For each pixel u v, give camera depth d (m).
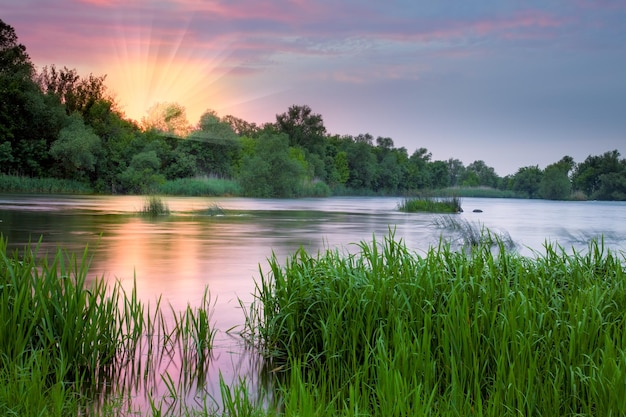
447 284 4.82
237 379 4.52
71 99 66.06
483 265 5.29
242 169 61.19
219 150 71.56
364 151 101.00
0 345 4.11
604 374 3.46
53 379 4.25
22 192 49.69
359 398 3.61
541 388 3.60
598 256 5.98
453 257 5.68
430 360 4.03
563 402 3.68
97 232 16.77
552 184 84.38
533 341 4.02
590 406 3.42
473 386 3.87
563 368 3.76
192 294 7.65
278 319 5.46
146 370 4.68
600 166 88.62
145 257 11.48
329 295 5.10
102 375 4.54
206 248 13.27
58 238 14.83
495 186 130.75
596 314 4.29
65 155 53.66
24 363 4.13
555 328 4.00
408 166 113.31
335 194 92.81
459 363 3.93
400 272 5.28
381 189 104.31
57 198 39.78
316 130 106.44
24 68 57.94
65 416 3.64
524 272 5.29
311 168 81.12
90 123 64.31
